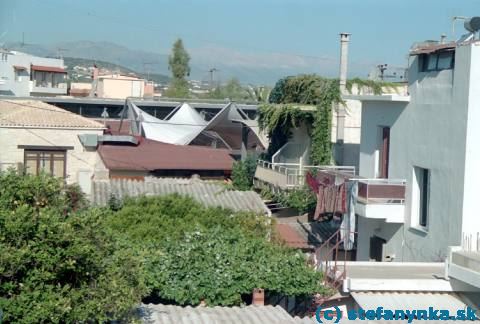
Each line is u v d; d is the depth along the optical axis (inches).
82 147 1860.2
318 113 1642.5
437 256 995.9
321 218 1448.1
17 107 1956.2
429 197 1037.8
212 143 2253.9
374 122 1225.4
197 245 777.6
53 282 539.2
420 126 1063.6
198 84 5472.4
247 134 2037.4
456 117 961.5
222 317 682.2
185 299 733.9
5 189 575.5
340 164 1672.0
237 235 854.5
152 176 1820.9
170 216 1015.6
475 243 932.0
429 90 1041.5
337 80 1657.2
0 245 508.7
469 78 931.3
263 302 754.2
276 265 771.4
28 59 3841.0
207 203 1211.2
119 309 577.0
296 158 1771.7
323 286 785.6
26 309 510.3
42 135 1833.2
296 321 693.3
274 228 1112.8
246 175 1831.9
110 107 2947.8
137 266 632.4
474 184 938.1
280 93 1914.4
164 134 2118.6
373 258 1206.3
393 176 1144.8
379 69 1769.2
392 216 1092.5
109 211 978.7
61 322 539.5
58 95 3932.1
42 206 583.5
